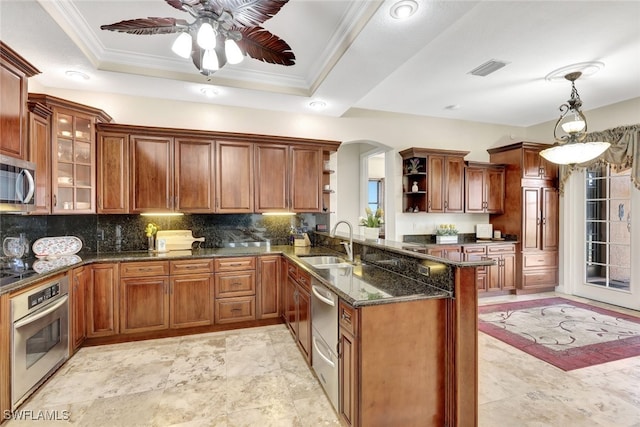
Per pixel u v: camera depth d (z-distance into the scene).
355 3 2.22
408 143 4.88
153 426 1.95
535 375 2.55
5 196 2.11
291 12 2.33
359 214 6.37
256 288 3.54
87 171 3.21
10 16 2.14
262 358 2.84
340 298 1.92
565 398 2.24
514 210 4.97
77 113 3.08
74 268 2.78
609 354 2.90
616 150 4.21
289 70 3.33
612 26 2.54
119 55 2.95
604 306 4.34
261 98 3.73
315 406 2.15
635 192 4.20
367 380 1.71
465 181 4.91
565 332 3.42
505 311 4.12
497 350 2.99
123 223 3.62
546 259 5.02
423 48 2.79
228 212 3.71
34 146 2.66
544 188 5.00
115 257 3.17
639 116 4.06
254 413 2.08
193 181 3.59
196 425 1.96
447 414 1.87
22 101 2.31
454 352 1.82
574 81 3.56
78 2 2.26
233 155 3.75
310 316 2.54
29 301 2.18
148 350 2.99
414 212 4.77
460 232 5.26
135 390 2.33
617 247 4.39
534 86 3.78
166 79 3.19
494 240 4.99
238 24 1.83
